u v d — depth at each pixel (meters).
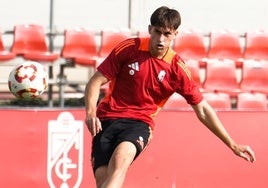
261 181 29.61
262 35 40.75
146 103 19.58
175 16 18.53
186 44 39.56
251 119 29.58
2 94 39.69
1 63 36.62
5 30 38.47
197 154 29.05
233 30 43.50
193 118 29.02
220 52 40.00
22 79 26.53
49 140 28.02
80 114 28.27
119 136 19.17
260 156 29.61
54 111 28.06
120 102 19.59
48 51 38.56
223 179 29.30
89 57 38.25
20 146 27.77
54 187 28.05
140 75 19.16
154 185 28.77
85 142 28.27
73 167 28.20
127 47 19.14
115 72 19.22
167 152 28.83
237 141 29.53
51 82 34.84
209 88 37.66
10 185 27.70
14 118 27.70
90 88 18.91
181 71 19.23
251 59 40.34
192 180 29.02
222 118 29.41
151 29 18.75
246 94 36.16
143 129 19.31
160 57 19.14
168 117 28.84
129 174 28.56
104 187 17.62
